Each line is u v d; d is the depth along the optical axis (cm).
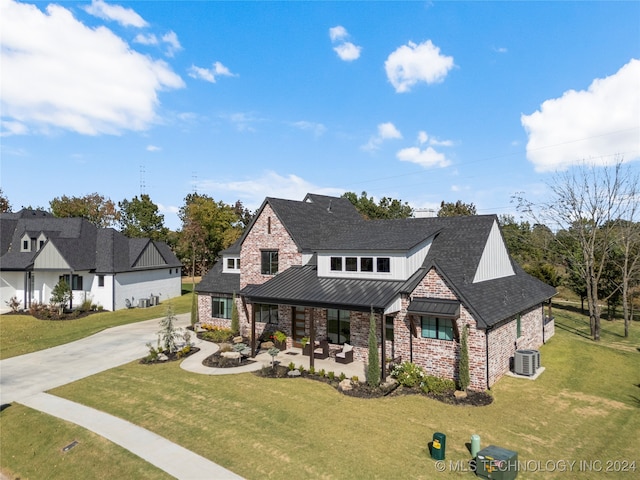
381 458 1223
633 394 1781
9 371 2177
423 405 1606
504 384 1847
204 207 7038
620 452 1282
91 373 2098
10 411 1672
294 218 2834
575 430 1423
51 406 1697
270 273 2798
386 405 1605
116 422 1526
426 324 1922
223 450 1291
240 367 2119
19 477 1322
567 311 4369
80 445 1380
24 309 3916
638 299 4203
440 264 1964
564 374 2009
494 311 1873
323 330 2398
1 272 3984
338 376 1922
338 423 1451
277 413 1540
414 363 1952
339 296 2033
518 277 2753
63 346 2689
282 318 2631
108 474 1212
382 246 2208
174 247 7975
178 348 2502
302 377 1941
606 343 2959
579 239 3466
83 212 7425
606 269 3775
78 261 3894
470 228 2430
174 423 1494
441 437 1212
